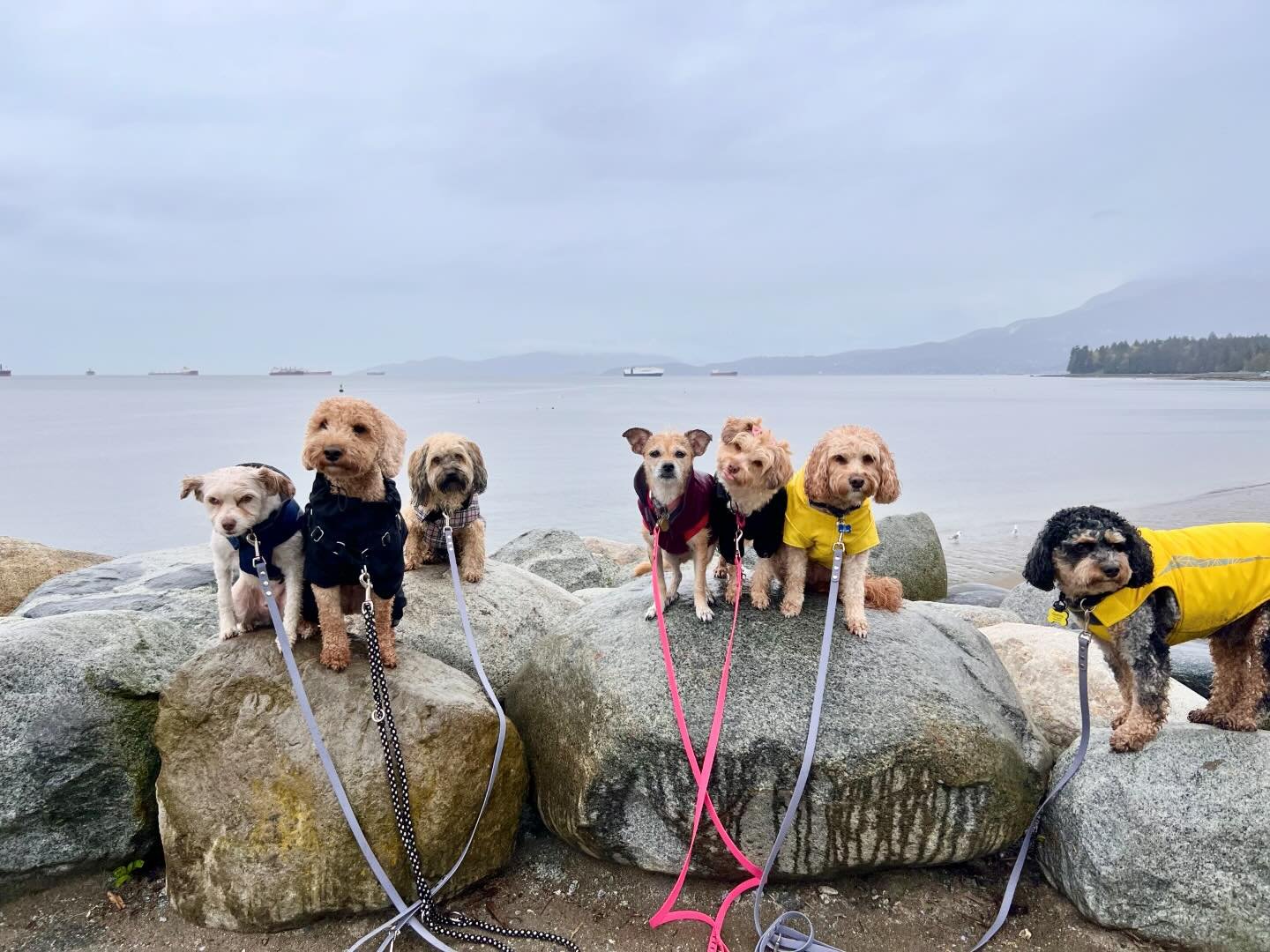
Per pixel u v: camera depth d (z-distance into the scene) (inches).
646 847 65.8
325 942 61.1
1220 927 58.8
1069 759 69.0
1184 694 79.9
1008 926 63.0
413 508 91.6
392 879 62.1
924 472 364.5
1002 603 144.3
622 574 147.0
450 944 61.1
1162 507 272.1
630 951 61.1
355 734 63.2
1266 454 434.9
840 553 67.7
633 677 67.2
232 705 63.9
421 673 68.3
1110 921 60.8
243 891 61.0
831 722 63.5
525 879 67.9
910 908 64.8
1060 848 64.7
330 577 63.5
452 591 88.4
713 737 62.9
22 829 64.1
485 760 65.5
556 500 267.1
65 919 63.4
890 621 72.3
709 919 62.5
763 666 67.1
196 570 95.3
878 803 63.4
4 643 67.1
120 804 66.7
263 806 61.4
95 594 89.3
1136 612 65.1
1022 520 255.9
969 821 64.3
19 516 229.0
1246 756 62.6
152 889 65.9
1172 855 59.8
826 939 62.2
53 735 65.0
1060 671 81.2
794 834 64.0
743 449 67.2
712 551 72.6
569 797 66.8
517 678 78.7
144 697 70.1
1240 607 64.5
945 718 64.1
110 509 239.1
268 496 65.3
